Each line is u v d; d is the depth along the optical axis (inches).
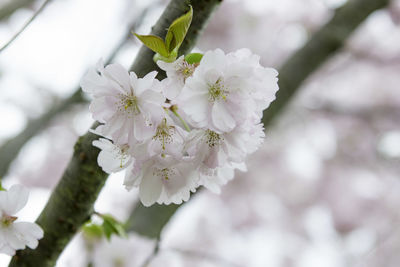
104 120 26.2
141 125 26.1
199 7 27.3
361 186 132.5
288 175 132.0
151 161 26.6
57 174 109.8
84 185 28.0
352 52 114.7
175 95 26.2
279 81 51.3
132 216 41.5
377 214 133.0
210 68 26.1
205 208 133.1
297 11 120.3
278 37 122.2
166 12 27.3
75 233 28.6
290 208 136.6
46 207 28.5
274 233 140.0
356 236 135.1
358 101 120.8
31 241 27.4
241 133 26.3
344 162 130.7
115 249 35.9
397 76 119.6
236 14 115.3
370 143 125.3
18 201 27.3
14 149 55.9
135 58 27.3
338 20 55.8
